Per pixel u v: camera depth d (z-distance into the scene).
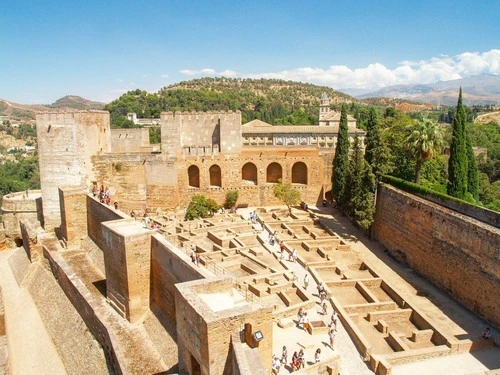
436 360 31.50
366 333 35.22
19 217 62.91
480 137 108.69
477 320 38.47
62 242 54.03
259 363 19.97
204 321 20.45
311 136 90.25
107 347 32.78
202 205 62.09
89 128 60.03
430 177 65.44
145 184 64.44
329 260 48.00
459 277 41.84
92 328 36.06
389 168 57.72
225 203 68.50
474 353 32.62
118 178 63.06
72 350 36.06
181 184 66.81
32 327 41.53
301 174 71.56
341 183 65.62
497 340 34.44
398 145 64.44
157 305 36.69
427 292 43.78
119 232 36.69
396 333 35.25
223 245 50.31
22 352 37.47
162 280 35.25
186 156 66.62
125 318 36.91
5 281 51.78
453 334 35.75
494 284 37.38
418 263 48.56
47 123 57.44
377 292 42.72
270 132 90.62
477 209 42.84
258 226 58.91
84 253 51.69
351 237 57.00
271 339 22.05
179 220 60.22
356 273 46.38
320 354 29.70
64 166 58.22
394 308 38.47
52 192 58.75
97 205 50.25
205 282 24.80
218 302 23.73
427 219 46.81
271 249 49.84
